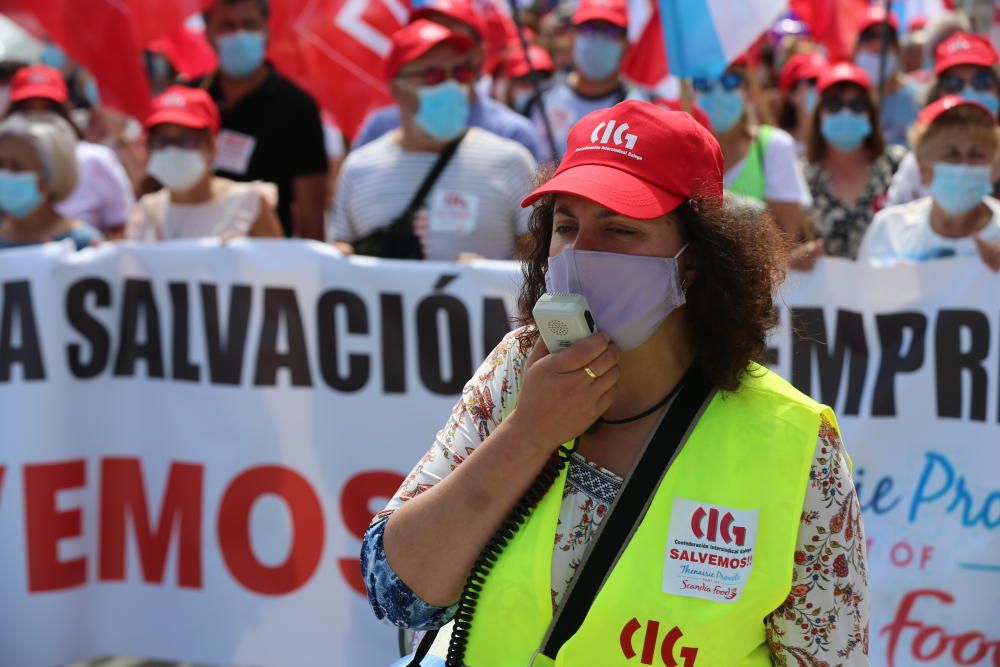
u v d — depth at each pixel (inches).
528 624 191.8
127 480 434.6
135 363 434.0
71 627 430.6
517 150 487.5
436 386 421.1
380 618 201.5
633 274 188.9
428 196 478.9
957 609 387.9
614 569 187.0
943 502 391.5
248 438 428.1
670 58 422.9
